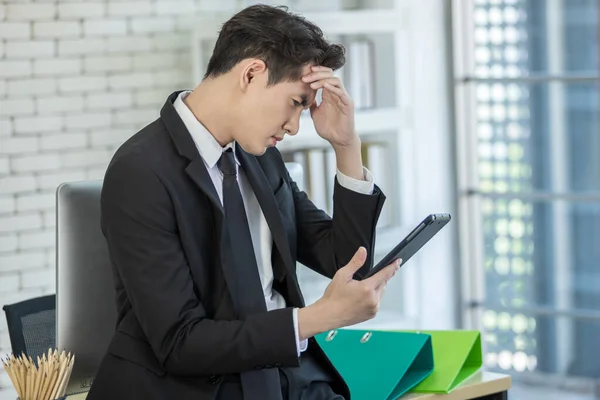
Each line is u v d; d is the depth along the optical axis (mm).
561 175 8516
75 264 3119
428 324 7031
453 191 7094
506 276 8281
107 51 6000
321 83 2904
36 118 5801
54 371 2803
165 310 2754
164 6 6188
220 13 6402
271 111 2893
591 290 8703
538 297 8445
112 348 2867
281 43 2855
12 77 5711
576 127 8602
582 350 8547
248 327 2766
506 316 7973
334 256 3236
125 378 2814
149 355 2832
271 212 3066
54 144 5855
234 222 2936
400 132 6785
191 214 2855
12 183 5738
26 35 5742
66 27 5855
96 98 5984
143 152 2844
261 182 3086
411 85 6852
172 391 2814
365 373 3117
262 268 3086
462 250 7145
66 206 3111
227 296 2889
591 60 8562
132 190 2791
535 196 7000
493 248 8234
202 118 2936
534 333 8289
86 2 5906
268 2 6574
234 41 2887
